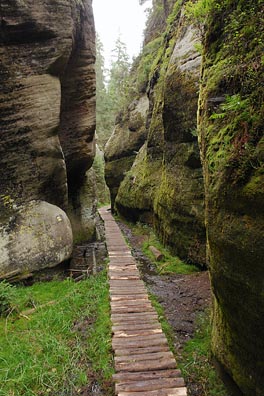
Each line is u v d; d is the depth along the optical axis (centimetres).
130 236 1550
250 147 363
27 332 614
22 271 844
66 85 1212
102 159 3644
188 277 923
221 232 406
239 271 381
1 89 891
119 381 459
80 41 1184
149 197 1564
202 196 942
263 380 380
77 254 1209
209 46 562
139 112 2266
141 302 711
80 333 622
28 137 934
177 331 657
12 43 901
